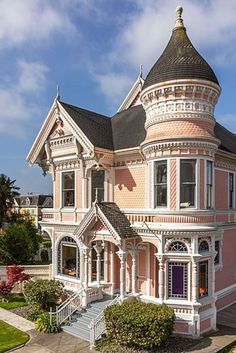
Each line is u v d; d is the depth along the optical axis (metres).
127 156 22.16
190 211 18.17
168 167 18.56
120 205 22.48
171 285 18.19
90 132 22.77
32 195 107.25
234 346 16.66
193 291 17.62
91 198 23.19
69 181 24.83
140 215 19.66
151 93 19.44
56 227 24.92
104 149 21.83
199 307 17.69
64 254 24.69
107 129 25.16
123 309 16.62
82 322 18.92
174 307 17.77
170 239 18.14
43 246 56.72
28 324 19.94
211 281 18.78
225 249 22.95
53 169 25.55
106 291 21.72
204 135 18.58
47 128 24.97
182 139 18.16
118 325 16.14
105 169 22.86
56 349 16.42
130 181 22.05
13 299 25.19
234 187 24.38
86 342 17.20
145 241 19.11
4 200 66.94
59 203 25.28
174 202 18.38
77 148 22.70
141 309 16.48
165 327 15.74
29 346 16.81
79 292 20.50
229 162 23.66
